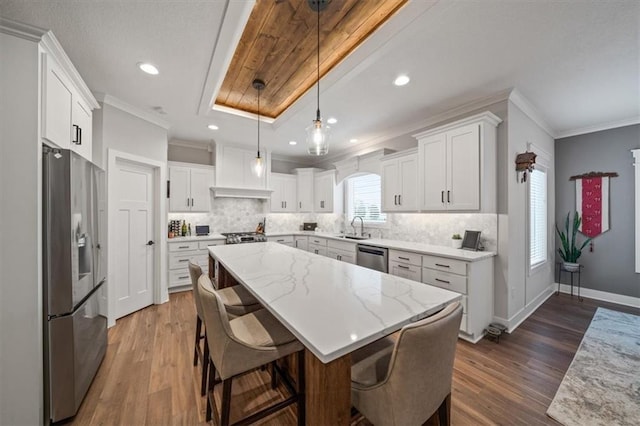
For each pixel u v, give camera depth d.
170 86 2.63
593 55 2.13
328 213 5.54
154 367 2.10
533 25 1.80
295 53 2.35
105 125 2.80
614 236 3.61
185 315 3.17
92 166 1.96
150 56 2.14
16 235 1.44
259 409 1.67
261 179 5.10
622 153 3.54
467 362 2.20
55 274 1.55
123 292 3.10
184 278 4.13
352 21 1.97
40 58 1.52
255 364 1.27
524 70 2.36
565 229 4.02
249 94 3.12
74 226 1.64
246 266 1.96
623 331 2.75
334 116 3.43
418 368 0.93
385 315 1.10
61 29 1.82
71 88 1.89
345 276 1.70
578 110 3.22
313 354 0.92
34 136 1.49
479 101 2.95
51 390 1.54
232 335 1.21
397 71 2.37
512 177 2.86
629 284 3.50
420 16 1.72
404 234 3.95
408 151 3.57
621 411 1.64
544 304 3.54
